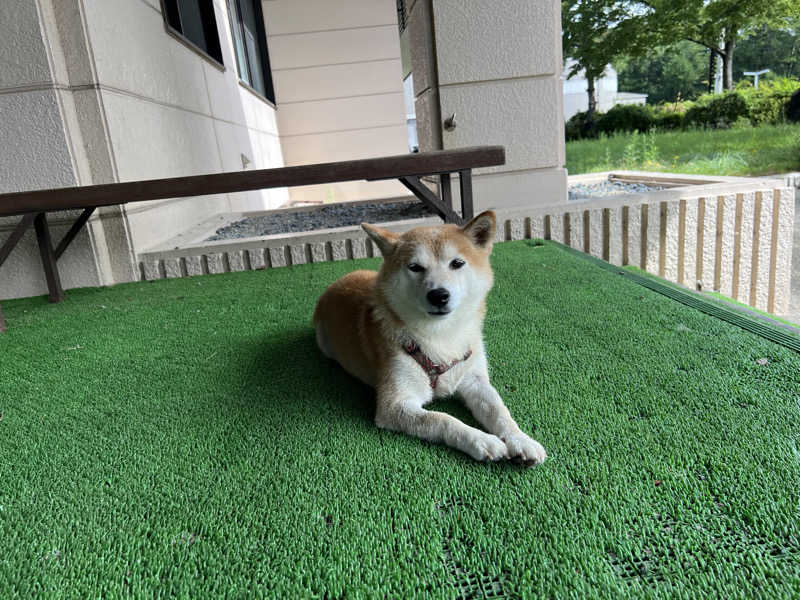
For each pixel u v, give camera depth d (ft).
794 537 2.03
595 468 2.42
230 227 8.82
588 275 5.12
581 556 2.03
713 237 6.98
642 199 6.81
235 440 2.80
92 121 5.82
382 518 2.24
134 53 6.85
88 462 2.69
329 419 2.93
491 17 7.16
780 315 7.29
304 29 17.31
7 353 4.12
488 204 7.91
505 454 2.46
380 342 3.00
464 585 1.96
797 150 13.16
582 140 19.48
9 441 2.90
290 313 4.66
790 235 7.00
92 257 6.08
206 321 4.60
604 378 3.14
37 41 5.34
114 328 4.57
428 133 8.05
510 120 7.59
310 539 2.17
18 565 2.13
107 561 2.13
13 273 6.00
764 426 2.60
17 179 5.68
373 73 17.88
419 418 2.69
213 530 2.24
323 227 7.89
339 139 18.38
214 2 11.30
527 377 3.21
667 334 3.66
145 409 3.16
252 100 14.62
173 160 8.01
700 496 2.23
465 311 2.97
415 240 2.98
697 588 1.89
